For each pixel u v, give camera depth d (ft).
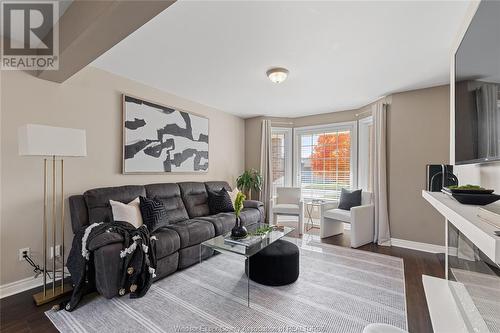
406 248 11.60
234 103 14.44
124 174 10.36
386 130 12.43
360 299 7.06
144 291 7.14
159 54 8.33
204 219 11.03
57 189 8.32
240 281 8.19
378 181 12.46
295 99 13.50
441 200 4.77
